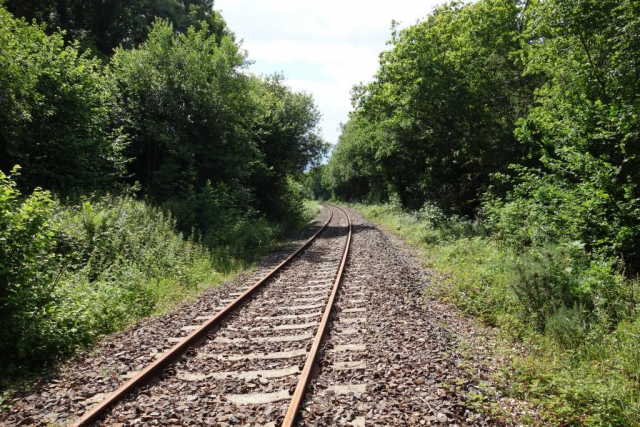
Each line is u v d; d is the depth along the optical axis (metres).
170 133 18.50
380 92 23.62
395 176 36.50
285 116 31.67
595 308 6.89
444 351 5.91
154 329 7.29
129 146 18.28
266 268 13.70
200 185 20.62
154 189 17.92
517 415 4.38
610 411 4.27
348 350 6.02
